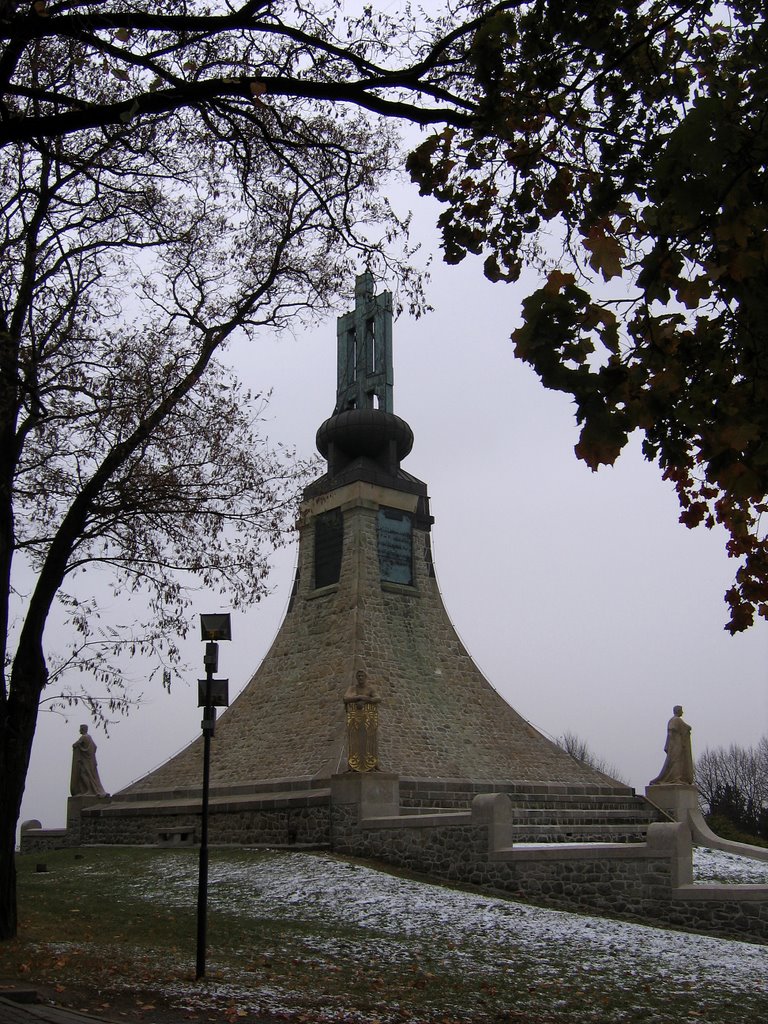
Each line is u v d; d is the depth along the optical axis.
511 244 9.70
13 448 15.44
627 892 19.27
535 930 17.66
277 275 17.89
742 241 6.40
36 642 15.35
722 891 18.03
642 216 7.21
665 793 30.91
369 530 37.12
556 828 27.33
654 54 9.09
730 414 6.59
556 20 8.83
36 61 13.92
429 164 9.76
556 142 9.41
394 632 36.06
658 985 14.16
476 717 35.88
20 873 26.48
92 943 15.39
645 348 6.84
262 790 30.72
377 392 40.31
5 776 14.85
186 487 16.61
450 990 13.55
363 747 26.03
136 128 13.97
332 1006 12.23
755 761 83.62
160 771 36.84
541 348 6.76
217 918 18.42
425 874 22.98
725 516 8.25
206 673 14.28
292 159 15.51
